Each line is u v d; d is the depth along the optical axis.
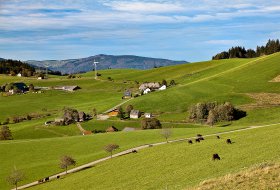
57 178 90.12
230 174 45.66
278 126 98.38
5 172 101.25
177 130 128.62
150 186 62.50
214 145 82.69
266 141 74.19
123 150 105.19
